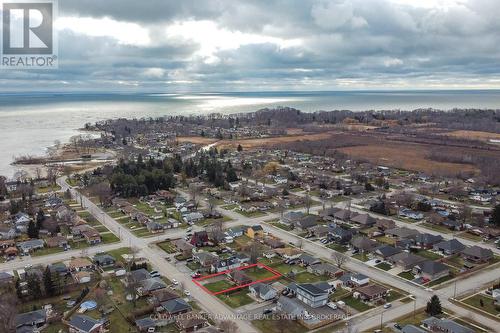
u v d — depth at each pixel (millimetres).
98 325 84188
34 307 92250
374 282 107312
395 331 84812
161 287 101438
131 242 134750
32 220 144750
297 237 139875
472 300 98062
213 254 124500
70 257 122938
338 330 85500
